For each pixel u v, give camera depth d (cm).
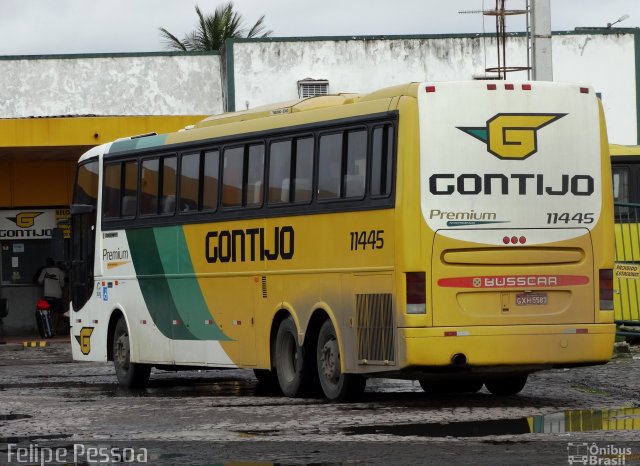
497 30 6681
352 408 2464
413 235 2395
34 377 3741
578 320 2477
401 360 2402
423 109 2416
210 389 3203
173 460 1809
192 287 3130
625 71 7025
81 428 2228
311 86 6894
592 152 2498
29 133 5406
